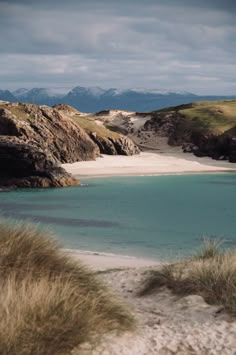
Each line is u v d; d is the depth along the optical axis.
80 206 54.19
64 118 113.56
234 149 119.62
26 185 75.31
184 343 7.43
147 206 55.31
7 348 5.55
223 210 52.78
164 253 28.17
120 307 7.81
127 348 6.72
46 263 8.52
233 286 9.85
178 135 150.75
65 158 107.00
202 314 9.12
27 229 9.18
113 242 32.28
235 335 7.93
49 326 6.13
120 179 88.00
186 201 60.72
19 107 111.12
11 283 7.16
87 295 7.42
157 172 99.44
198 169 105.81
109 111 184.62
